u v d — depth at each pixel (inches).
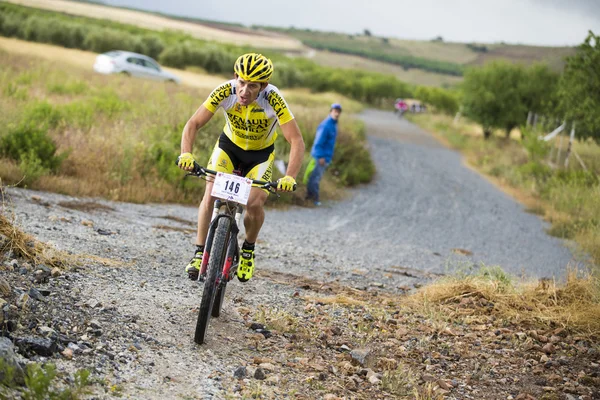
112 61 1545.3
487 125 1779.0
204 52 2674.7
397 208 762.8
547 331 302.2
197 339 222.4
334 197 762.8
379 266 448.1
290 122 246.4
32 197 424.8
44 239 309.7
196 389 191.9
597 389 240.1
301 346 245.9
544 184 1016.2
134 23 4857.3
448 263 496.7
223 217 228.4
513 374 248.7
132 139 598.2
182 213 503.8
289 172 244.5
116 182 532.7
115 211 453.7
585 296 341.1
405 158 1219.2
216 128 683.4
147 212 478.0
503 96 1726.1
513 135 2058.3
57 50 2192.4
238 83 234.5
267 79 233.0
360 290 359.3
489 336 290.5
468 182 1059.3
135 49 2591.0
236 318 263.4
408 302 335.6
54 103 826.2
